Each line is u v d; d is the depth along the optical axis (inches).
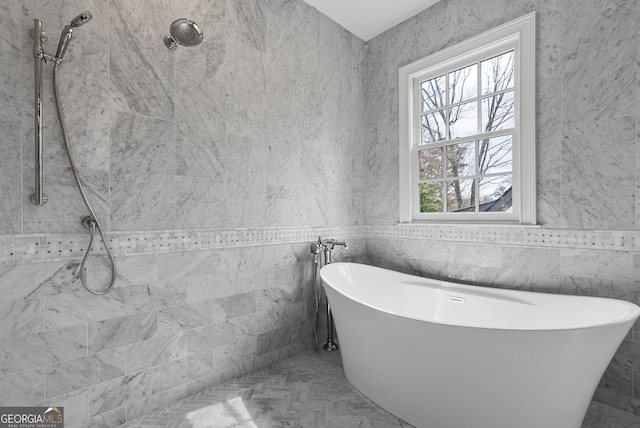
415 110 112.4
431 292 92.9
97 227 61.6
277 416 68.5
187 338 76.1
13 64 54.9
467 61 98.9
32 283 56.5
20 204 55.5
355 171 120.7
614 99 70.2
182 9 75.5
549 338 50.9
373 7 105.6
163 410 70.3
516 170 87.3
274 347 93.8
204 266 79.2
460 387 58.0
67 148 58.7
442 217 104.4
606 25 71.1
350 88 118.6
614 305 63.3
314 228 105.8
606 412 68.4
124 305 66.7
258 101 90.7
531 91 81.7
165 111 72.8
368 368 73.9
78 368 61.1
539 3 81.0
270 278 93.3
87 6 62.4
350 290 102.1
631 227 68.4
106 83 64.5
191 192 76.9
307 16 104.2
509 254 86.8
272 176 94.1
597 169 72.6
